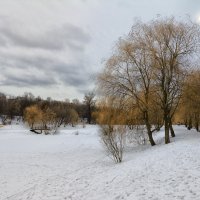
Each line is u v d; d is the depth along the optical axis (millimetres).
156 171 14898
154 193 11469
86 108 123250
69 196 14117
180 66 27656
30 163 26422
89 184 16047
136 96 28484
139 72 28375
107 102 29172
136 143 34469
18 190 16969
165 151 21359
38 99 150625
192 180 11992
